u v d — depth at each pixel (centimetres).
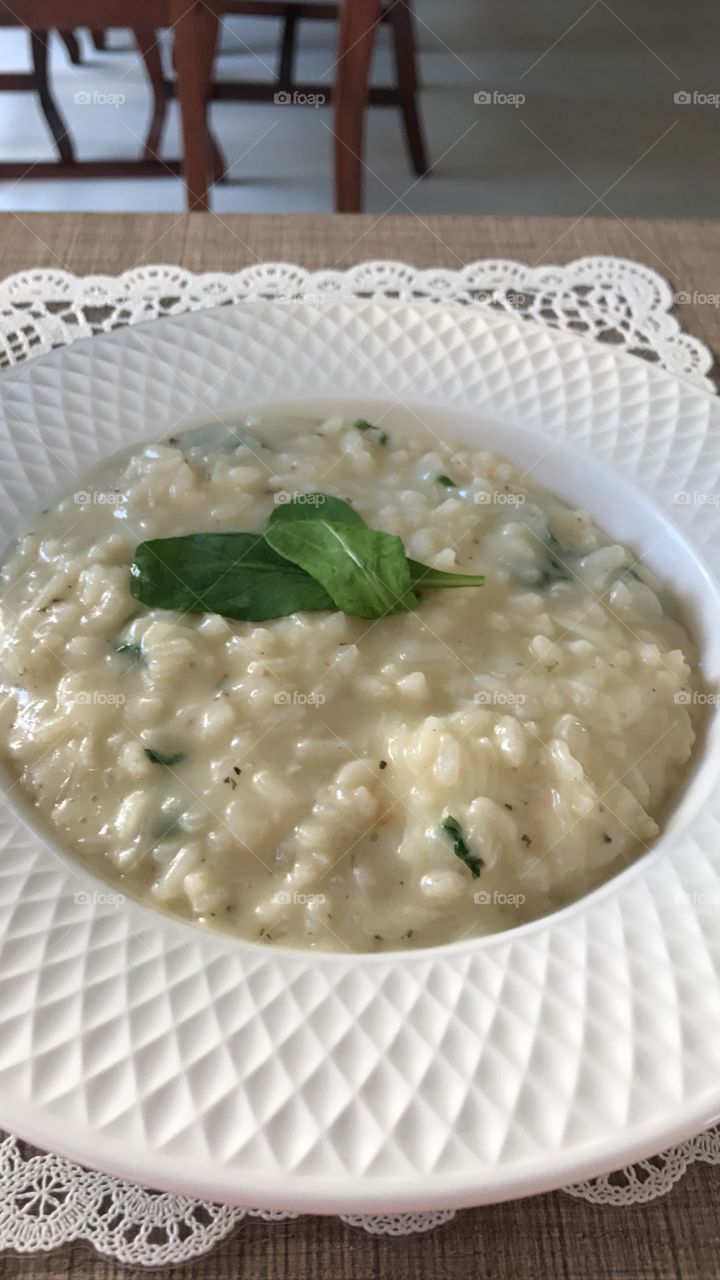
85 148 87
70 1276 17
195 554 26
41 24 60
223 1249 17
